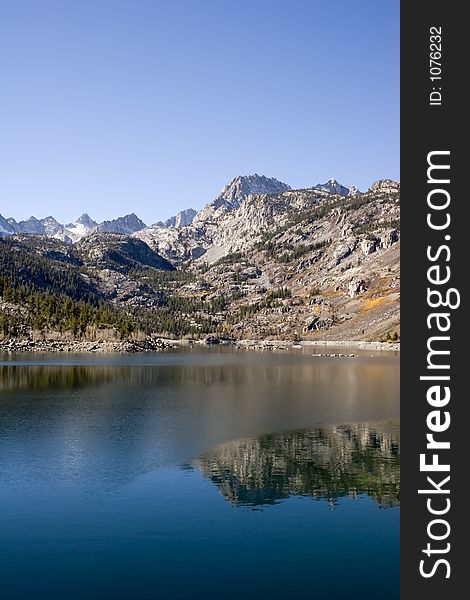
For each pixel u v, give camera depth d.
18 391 112.81
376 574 33.62
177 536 38.44
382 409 92.44
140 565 34.19
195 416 84.56
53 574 32.97
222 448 63.47
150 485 49.22
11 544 36.81
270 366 198.12
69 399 102.12
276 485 49.84
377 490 48.72
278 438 69.19
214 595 30.94
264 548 36.84
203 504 44.59
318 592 31.44
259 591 31.44
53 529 39.25
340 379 147.12
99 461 56.72
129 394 110.56
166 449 62.50
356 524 40.97
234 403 99.06
